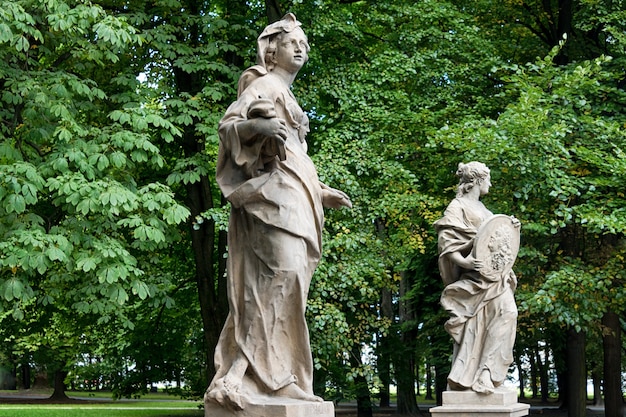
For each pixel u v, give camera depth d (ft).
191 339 74.95
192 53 53.62
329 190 16.29
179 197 60.90
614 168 46.47
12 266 39.81
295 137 16.20
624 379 121.39
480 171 35.06
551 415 99.09
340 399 72.69
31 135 45.09
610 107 56.03
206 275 61.11
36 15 44.16
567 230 54.75
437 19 60.90
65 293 49.78
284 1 58.95
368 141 53.52
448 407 32.96
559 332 67.41
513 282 34.65
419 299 74.28
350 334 53.36
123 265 43.21
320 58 57.16
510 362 33.91
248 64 55.11
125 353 71.31
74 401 134.51
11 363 140.15
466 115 55.47
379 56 56.24
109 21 43.65
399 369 81.71
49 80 44.60
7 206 40.29
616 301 49.29
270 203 15.10
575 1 63.87
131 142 44.78
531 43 66.59
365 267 50.01
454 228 34.35
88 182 42.75
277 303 14.97
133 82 51.57
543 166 46.98
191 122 50.55
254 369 14.82
